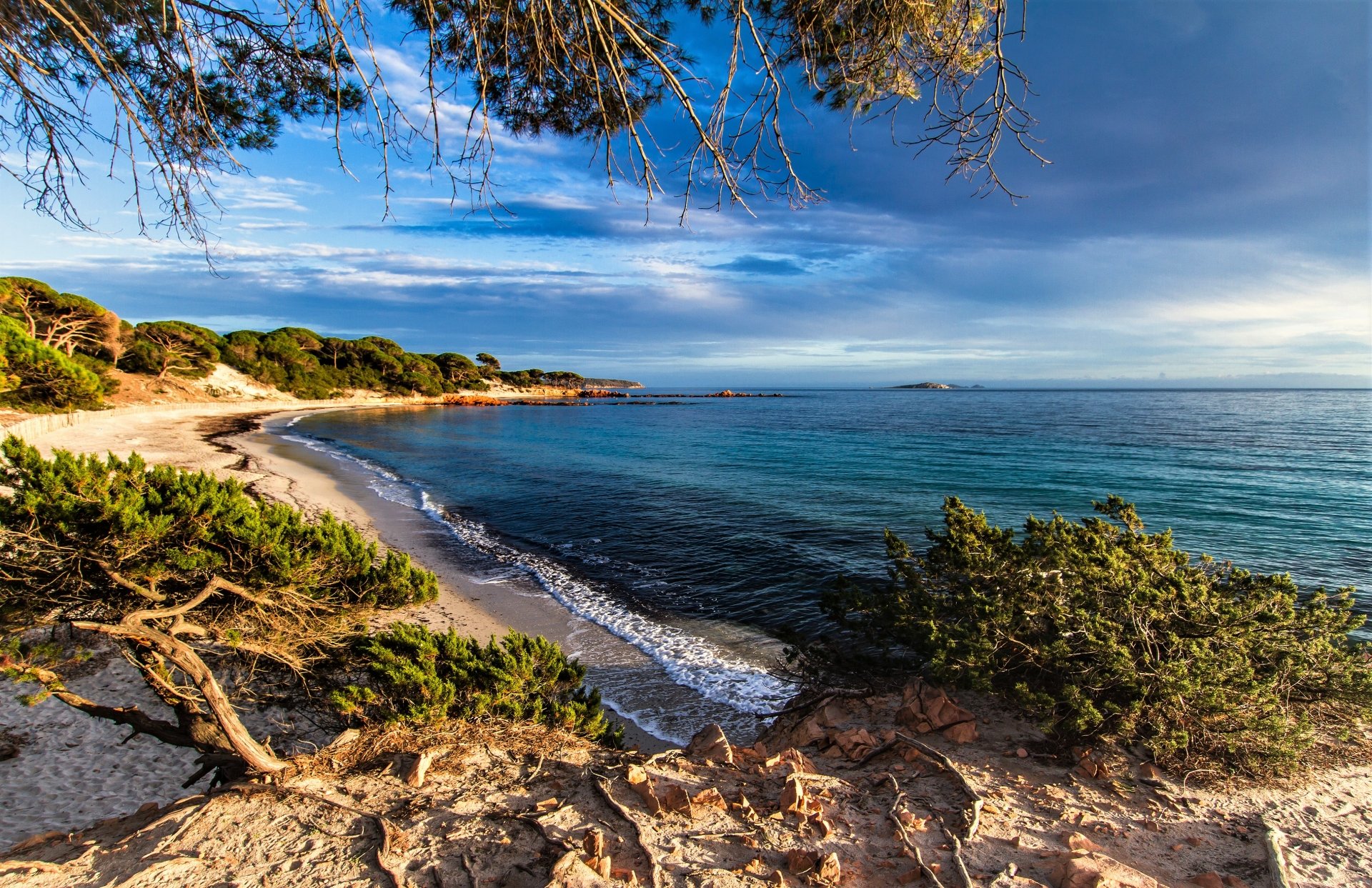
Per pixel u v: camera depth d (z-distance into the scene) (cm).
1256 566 1627
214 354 7250
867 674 734
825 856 343
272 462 3219
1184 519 2166
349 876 348
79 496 456
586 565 1630
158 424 4475
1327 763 506
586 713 644
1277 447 4369
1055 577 633
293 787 465
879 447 4659
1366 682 527
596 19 279
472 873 344
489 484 2956
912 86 339
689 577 1528
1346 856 379
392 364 10744
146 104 321
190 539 516
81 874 366
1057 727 540
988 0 295
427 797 442
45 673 495
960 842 379
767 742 676
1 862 371
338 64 303
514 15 304
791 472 3347
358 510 2212
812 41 342
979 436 5531
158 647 475
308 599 586
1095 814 425
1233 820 424
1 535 434
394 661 583
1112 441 4909
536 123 380
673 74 284
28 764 667
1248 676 514
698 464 3725
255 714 745
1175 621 586
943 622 670
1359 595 1360
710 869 349
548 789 456
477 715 584
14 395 3378
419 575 659
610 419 8381
